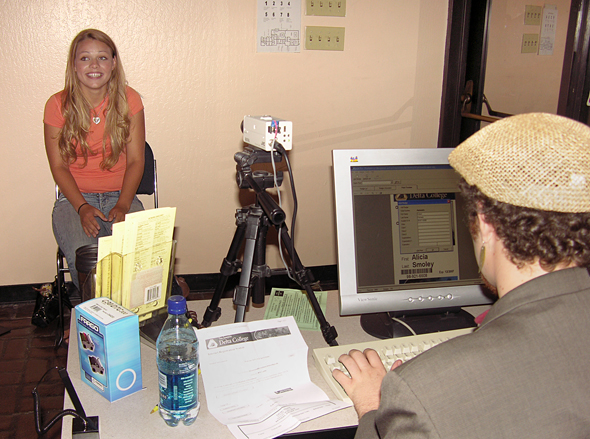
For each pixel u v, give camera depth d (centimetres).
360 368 95
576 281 64
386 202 125
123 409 94
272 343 107
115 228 103
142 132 232
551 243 61
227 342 105
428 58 293
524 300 64
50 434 180
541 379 58
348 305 121
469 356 59
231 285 302
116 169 230
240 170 120
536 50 234
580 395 58
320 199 302
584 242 61
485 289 130
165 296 118
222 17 261
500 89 263
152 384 101
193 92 269
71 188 217
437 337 116
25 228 269
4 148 256
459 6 279
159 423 90
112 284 107
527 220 62
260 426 89
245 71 272
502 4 254
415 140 307
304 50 275
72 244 207
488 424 57
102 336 93
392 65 290
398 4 280
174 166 278
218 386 97
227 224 292
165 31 258
